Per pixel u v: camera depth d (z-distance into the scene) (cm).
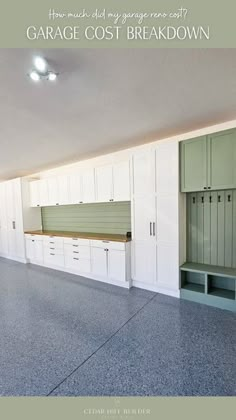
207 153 271
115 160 412
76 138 319
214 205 299
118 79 172
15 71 155
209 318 248
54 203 493
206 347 196
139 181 329
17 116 234
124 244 341
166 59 149
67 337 219
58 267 476
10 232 586
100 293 333
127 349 197
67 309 282
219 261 299
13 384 159
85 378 163
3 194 596
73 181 446
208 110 236
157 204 312
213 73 167
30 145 341
